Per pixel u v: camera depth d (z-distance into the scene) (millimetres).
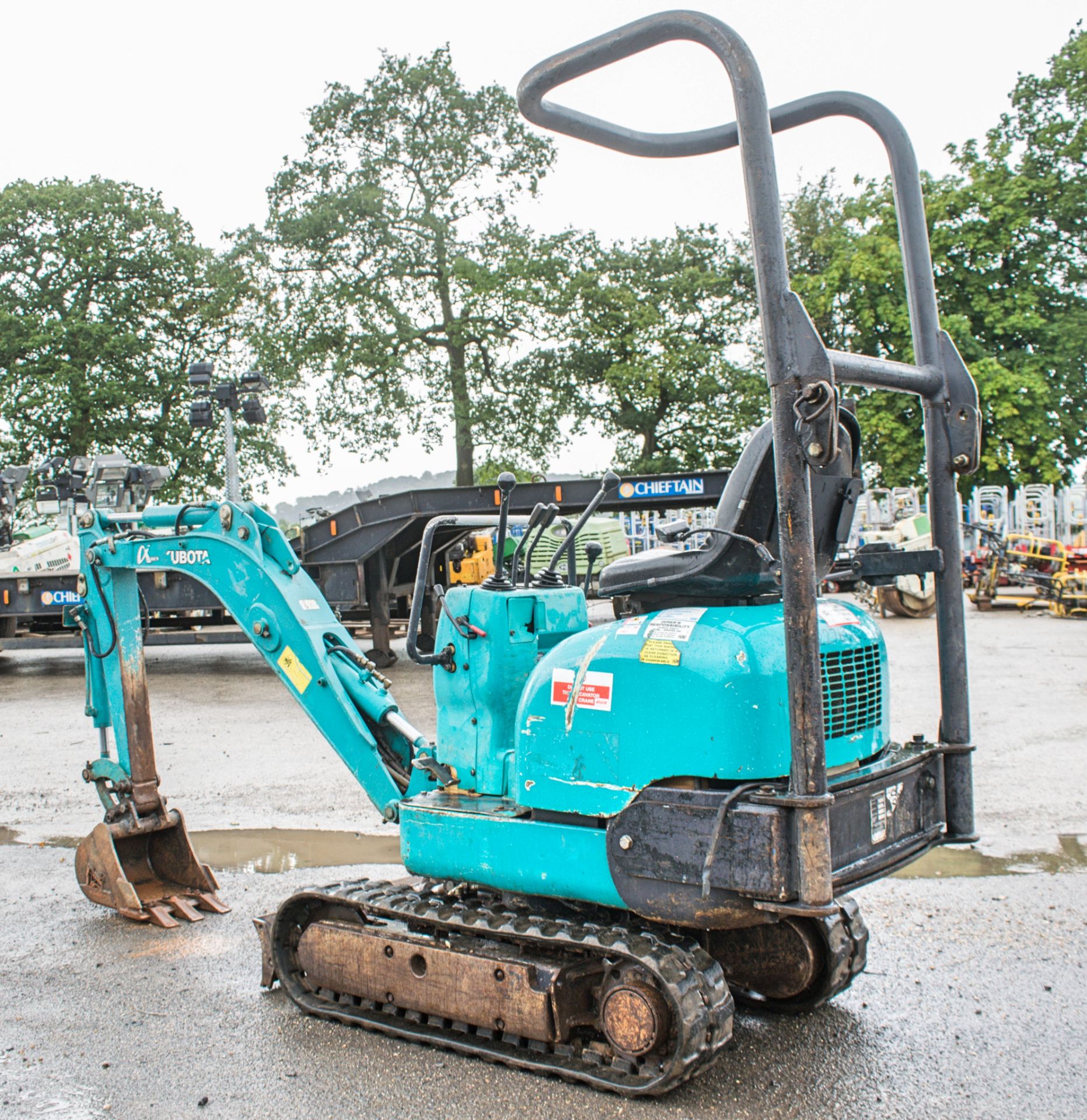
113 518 5980
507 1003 3883
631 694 3670
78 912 5859
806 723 3182
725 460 35969
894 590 18844
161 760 9680
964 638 4070
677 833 3486
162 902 5801
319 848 6910
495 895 4449
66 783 9000
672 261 37094
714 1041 3639
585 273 33969
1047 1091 3697
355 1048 4133
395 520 14781
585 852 3781
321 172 33312
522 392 34312
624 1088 3648
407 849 4281
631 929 3875
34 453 34188
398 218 32375
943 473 4023
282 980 4594
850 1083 3775
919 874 6070
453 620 4359
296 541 16047
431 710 11594
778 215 3172
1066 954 4898
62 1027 4383
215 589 5617
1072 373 30812
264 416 15508
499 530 4371
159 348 36562
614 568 3969
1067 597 19016
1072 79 31750
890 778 3732
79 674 17219
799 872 3207
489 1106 3652
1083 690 11398
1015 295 31141
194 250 36688
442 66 33125
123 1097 3795
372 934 4309
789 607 3176
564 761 3840
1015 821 6941
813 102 4176
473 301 32938
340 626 5523
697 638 3578
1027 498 24328
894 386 3805
